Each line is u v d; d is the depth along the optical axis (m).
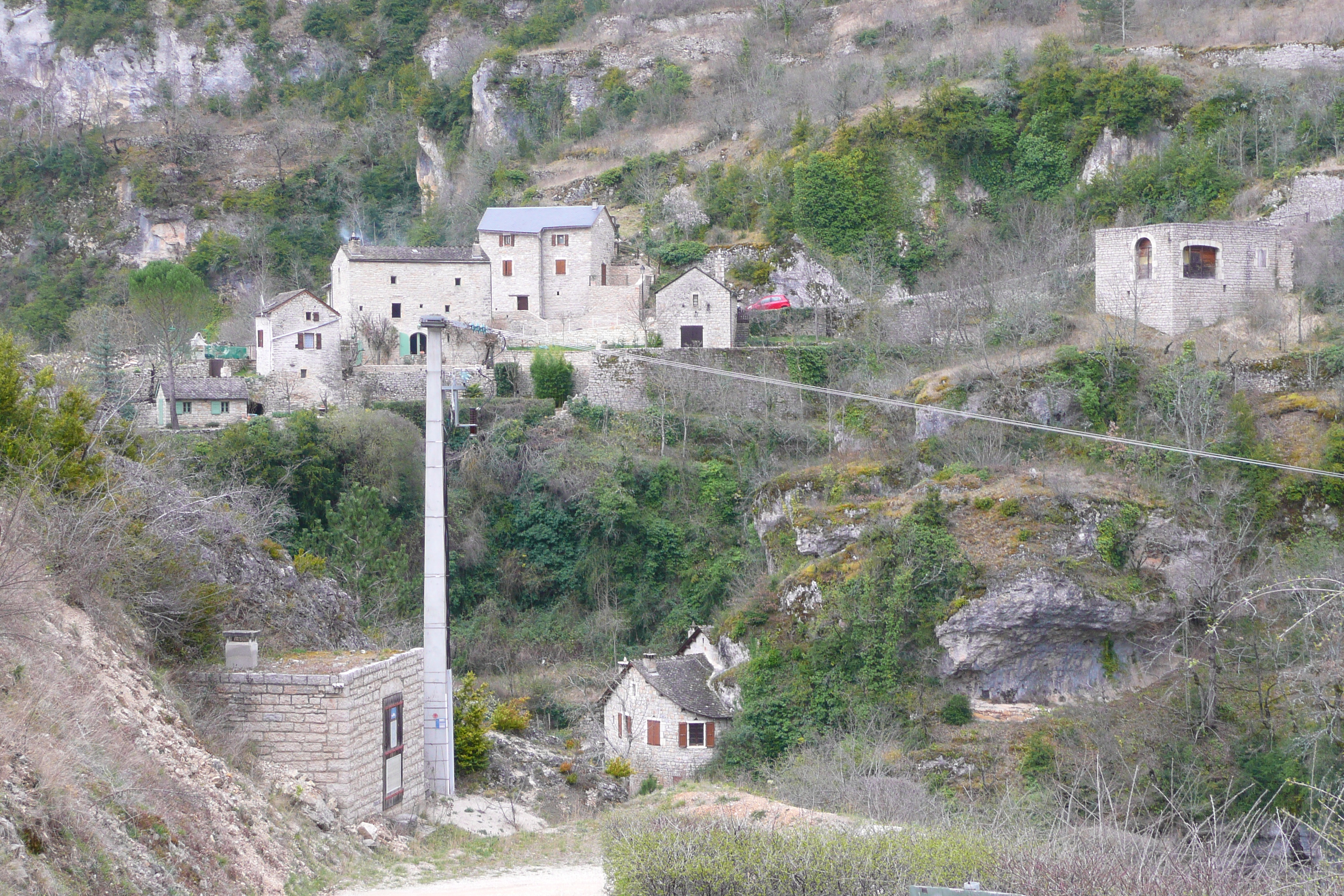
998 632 46.88
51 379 27.97
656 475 68.75
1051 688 48.19
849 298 87.44
